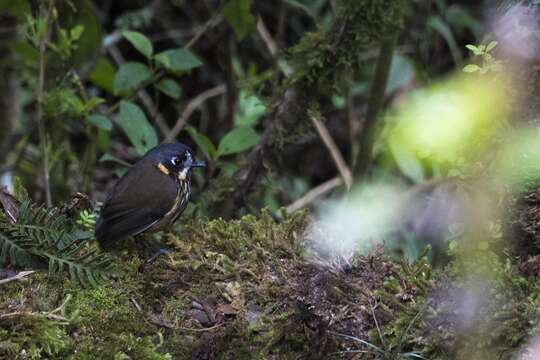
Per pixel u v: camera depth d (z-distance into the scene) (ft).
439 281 18.15
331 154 35.47
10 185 33.78
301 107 25.66
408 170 29.86
